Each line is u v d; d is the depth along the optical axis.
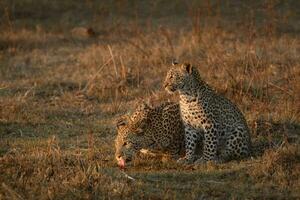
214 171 11.41
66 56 21.28
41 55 21.50
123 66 17.70
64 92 17.06
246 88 16.06
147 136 12.16
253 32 20.17
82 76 18.48
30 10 28.56
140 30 24.16
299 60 18.72
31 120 14.73
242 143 12.40
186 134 12.41
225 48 20.00
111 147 12.95
